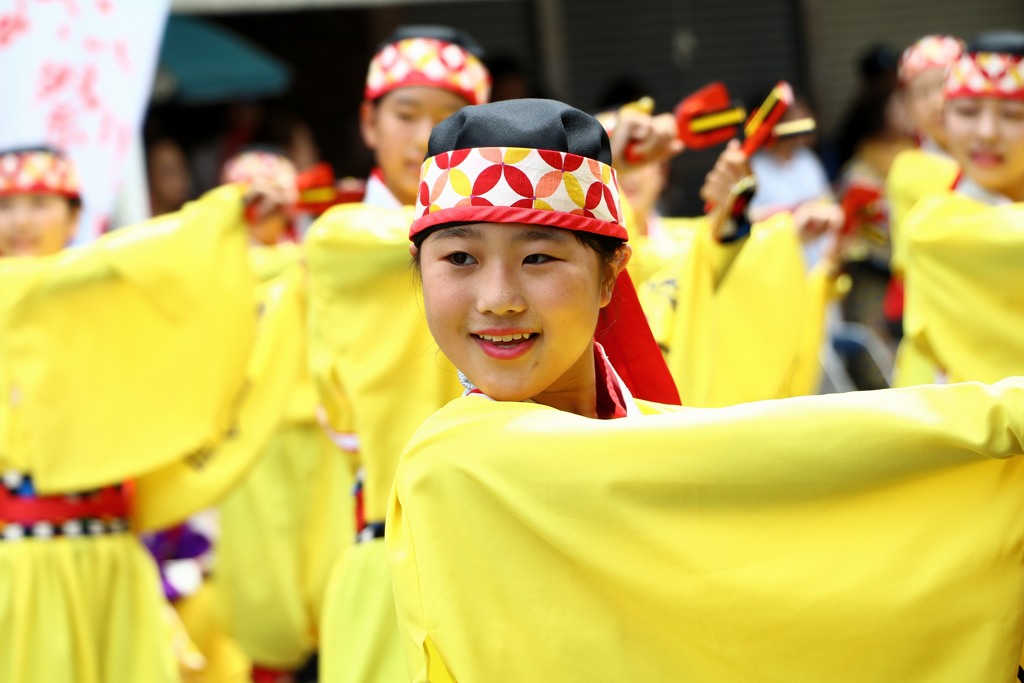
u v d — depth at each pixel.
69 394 9.02
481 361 4.45
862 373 13.77
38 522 9.20
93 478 9.09
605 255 4.54
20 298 8.93
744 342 8.09
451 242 4.38
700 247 7.57
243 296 8.90
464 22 20.48
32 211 10.02
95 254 8.86
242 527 12.18
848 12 21.25
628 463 4.21
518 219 4.28
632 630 4.34
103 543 9.34
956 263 8.00
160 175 16.22
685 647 4.33
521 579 4.37
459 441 4.43
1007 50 8.22
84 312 8.92
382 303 7.47
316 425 12.08
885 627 4.25
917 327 8.40
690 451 4.18
